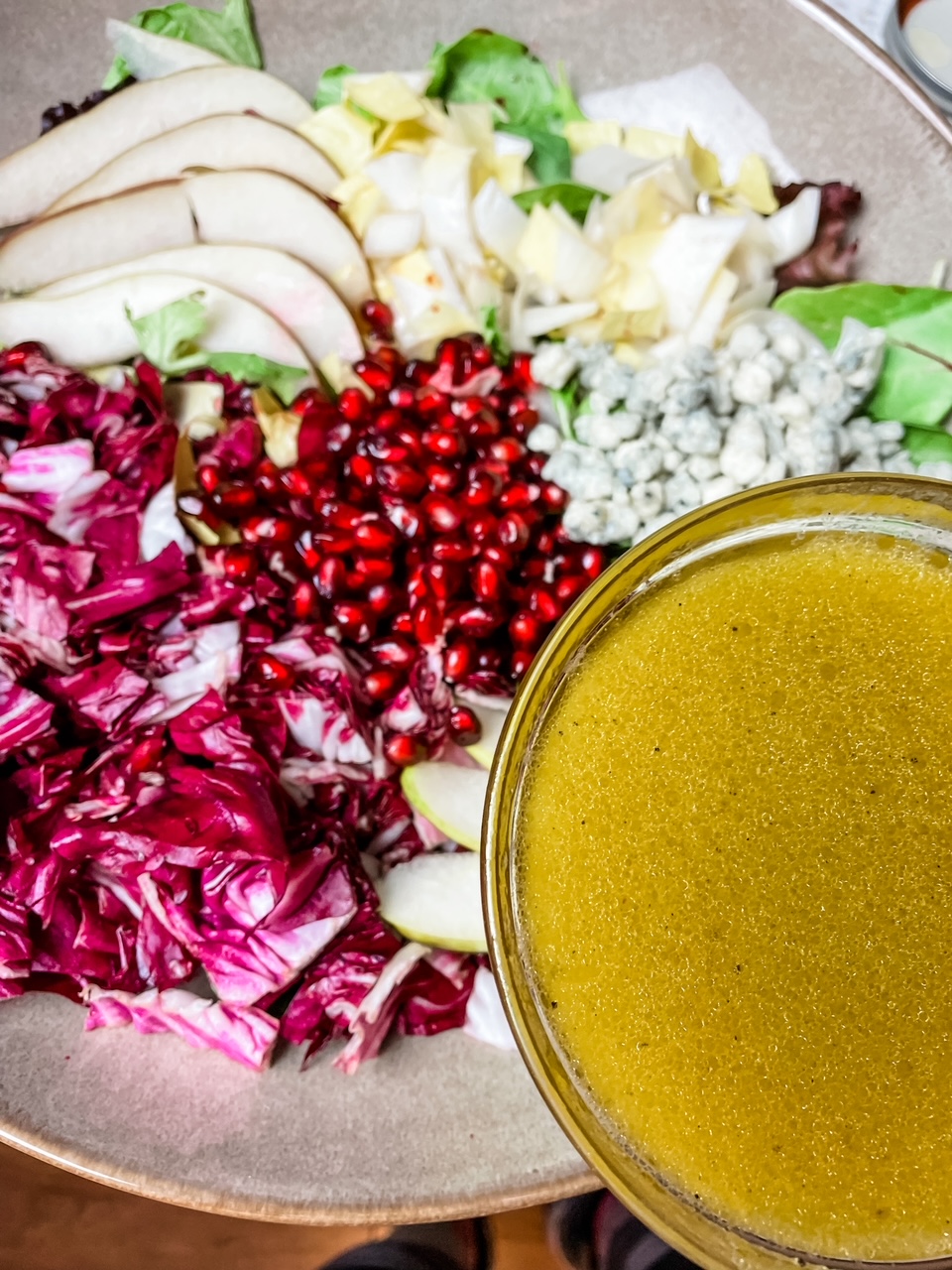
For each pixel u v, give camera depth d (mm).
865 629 208
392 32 291
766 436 275
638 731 208
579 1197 372
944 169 276
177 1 290
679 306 286
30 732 263
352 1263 375
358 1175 248
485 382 285
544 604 279
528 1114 252
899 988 200
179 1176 245
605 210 284
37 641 266
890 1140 199
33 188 291
